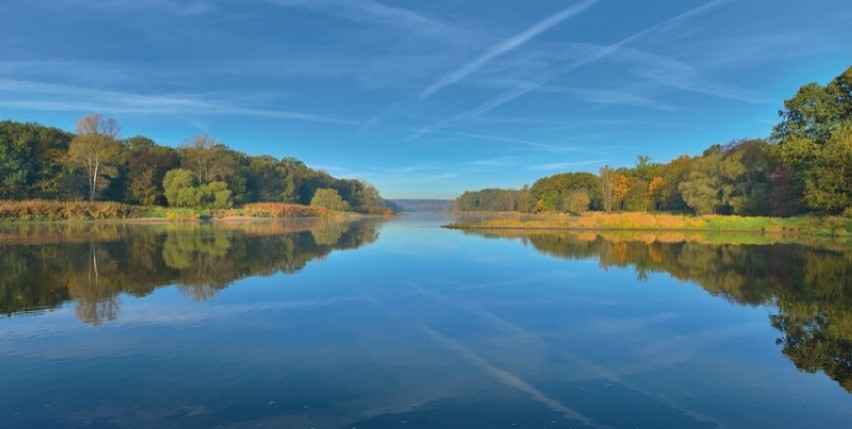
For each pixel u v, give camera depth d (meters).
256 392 8.66
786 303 16.34
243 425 7.43
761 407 8.23
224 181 98.81
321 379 9.29
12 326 12.76
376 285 19.23
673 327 13.35
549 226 60.62
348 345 11.44
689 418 7.80
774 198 57.12
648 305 16.03
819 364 10.34
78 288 18.08
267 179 125.00
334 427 7.39
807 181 47.44
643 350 11.32
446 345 11.55
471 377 9.50
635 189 105.81
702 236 46.22
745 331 12.95
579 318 14.27
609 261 26.97
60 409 7.93
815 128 51.84
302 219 96.38
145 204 87.62
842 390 8.94
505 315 14.55
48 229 50.66
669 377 9.59
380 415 7.80
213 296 16.83
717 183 66.75
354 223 78.56
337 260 26.91
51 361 10.14
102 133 79.62
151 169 88.56
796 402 8.43
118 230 50.50
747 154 67.56
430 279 20.77
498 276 21.62
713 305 16.05
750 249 33.44
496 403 8.30
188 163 98.88
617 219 58.12
